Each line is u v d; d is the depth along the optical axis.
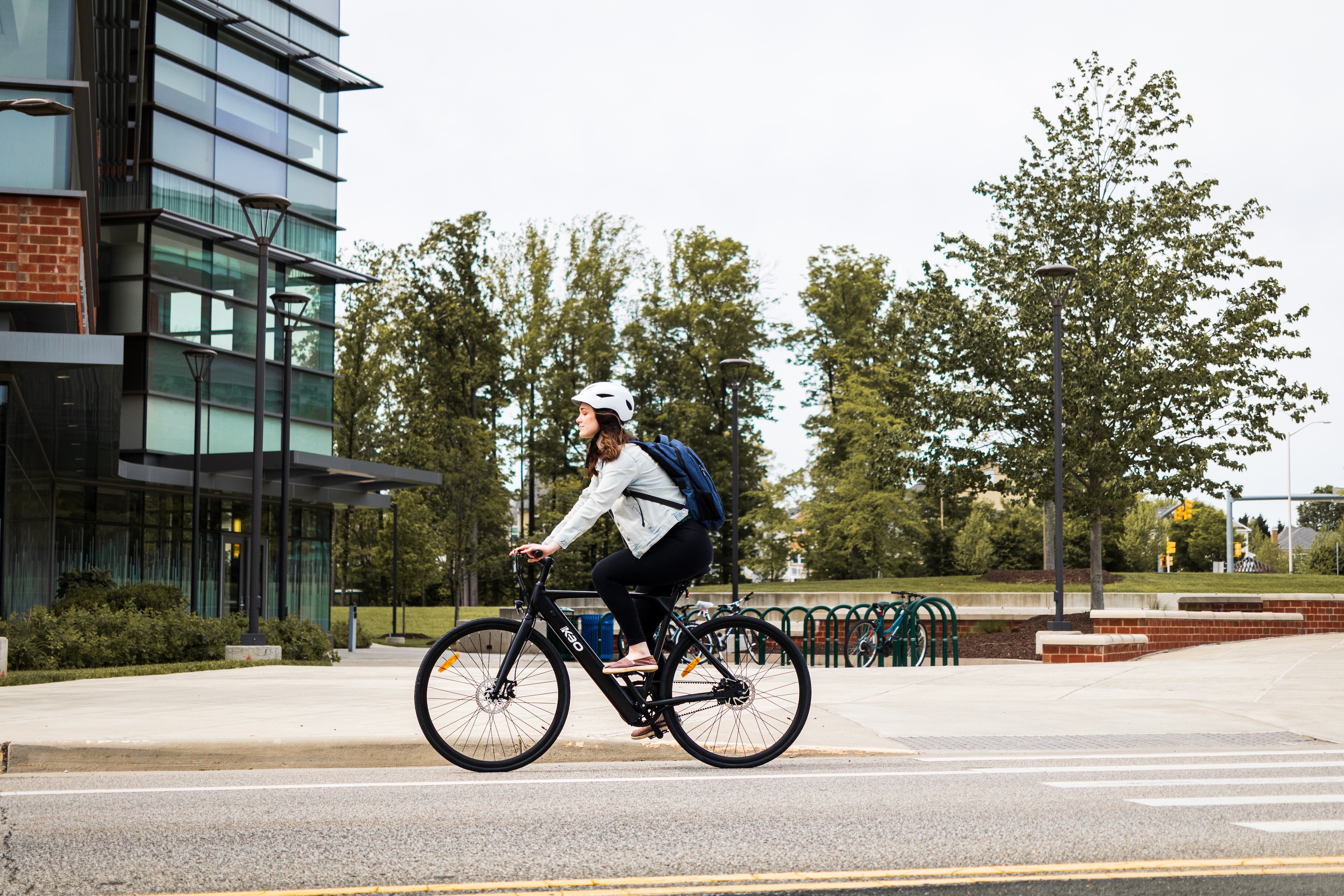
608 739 7.38
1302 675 13.55
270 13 33.66
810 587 34.31
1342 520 107.12
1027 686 12.48
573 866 4.46
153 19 30.02
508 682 6.82
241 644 20.03
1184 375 22.78
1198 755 7.61
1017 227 24.84
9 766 7.18
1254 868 4.43
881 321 53.25
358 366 48.22
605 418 6.57
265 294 20.39
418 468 47.72
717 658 6.90
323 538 35.62
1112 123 25.14
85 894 4.05
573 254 56.16
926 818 5.32
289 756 7.32
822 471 49.31
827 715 9.60
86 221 19.50
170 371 30.28
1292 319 23.58
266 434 32.94
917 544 49.47
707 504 6.65
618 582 6.66
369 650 31.36
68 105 18.27
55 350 15.79
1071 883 4.21
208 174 31.61
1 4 18.23
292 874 4.33
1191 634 19.27
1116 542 66.44
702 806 5.60
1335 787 6.27
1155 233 24.06
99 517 27.72
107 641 18.19
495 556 54.19
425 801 5.75
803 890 4.13
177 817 5.35
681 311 53.91
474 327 56.34
